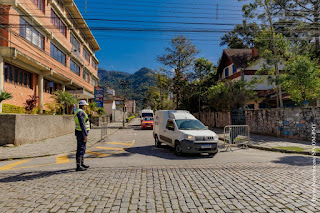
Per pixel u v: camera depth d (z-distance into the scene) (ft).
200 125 30.99
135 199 12.62
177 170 19.52
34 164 23.57
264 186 15.05
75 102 66.23
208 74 110.42
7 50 46.68
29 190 14.16
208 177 17.26
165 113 34.53
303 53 65.10
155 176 17.49
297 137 42.96
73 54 90.02
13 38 49.90
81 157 19.77
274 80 51.16
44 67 62.44
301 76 43.86
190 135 26.71
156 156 27.61
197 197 13.01
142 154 29.32
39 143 40.22
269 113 49.85
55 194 13.42
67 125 60.34
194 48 104.58
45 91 73.77
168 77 107.96
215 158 26.03
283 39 58.54
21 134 37.65
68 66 86.84
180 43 104.73
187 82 103.60
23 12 53.36
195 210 11.23
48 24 67.82
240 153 30.37
